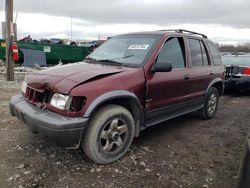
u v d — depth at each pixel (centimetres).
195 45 546
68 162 379
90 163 379
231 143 482
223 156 425
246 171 227
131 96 385
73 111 336
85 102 340
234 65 895
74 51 1423
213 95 616
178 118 622
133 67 415
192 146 459
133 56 438
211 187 337
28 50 1276
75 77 358
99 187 326
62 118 335
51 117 339
